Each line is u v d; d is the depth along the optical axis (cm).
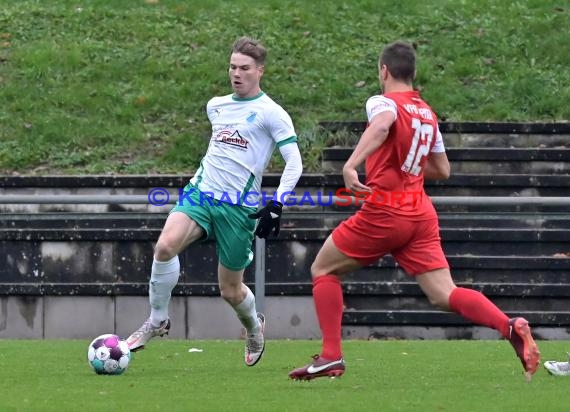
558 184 4366
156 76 5278
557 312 3847
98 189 4353
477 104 4988
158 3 5931
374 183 2047
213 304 3853
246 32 5612
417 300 3916
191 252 3891
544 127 4622
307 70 5262
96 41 5550
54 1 5947
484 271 3962
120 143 4803
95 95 5119
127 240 3912
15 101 5059
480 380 2288
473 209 4025
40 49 5441
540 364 2662
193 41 5550
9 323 3900
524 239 3969
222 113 2373
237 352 3027
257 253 3712
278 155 4619
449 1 5872
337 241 2088
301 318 3834
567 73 5231
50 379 2297
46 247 3922
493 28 5606
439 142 2152
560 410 1805
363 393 2033
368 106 2036
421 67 5219
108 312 3891
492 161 4488
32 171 4606
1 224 3925
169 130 4900
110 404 1867
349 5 5859
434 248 2070
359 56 5375
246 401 1908
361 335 3859
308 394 2014
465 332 3838
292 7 5847
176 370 2516
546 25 5609
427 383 2225
